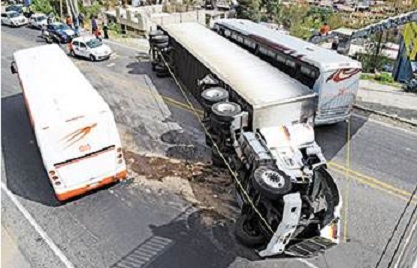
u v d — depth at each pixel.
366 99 19.61
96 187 12.69
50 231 11.41
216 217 11.75
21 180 13.72
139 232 11.27
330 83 15.09
